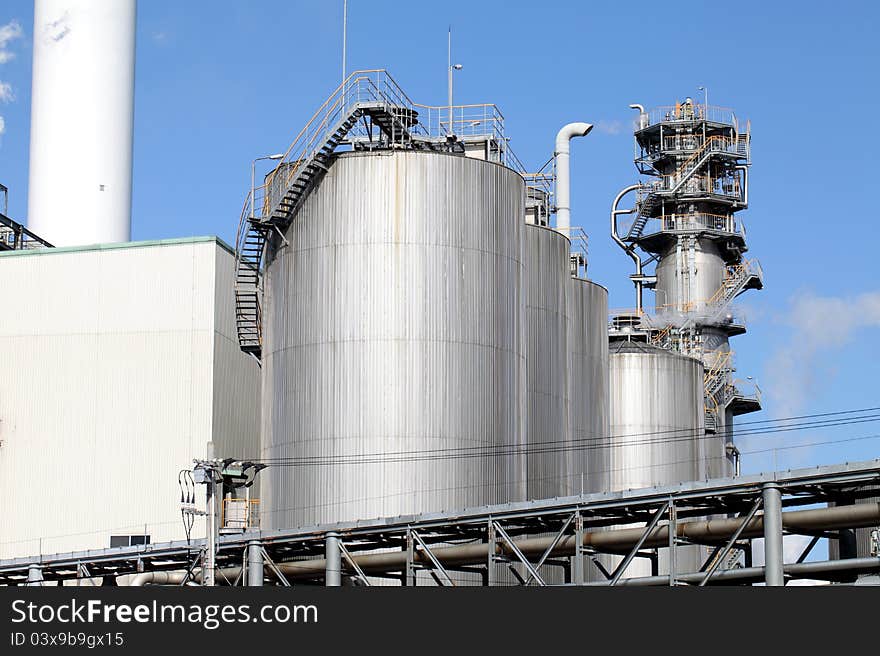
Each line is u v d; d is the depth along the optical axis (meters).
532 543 64.88
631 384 108.38
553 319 89.00
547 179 103.12
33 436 92.19
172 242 92.81
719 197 118.25
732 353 118.38
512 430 75.44
